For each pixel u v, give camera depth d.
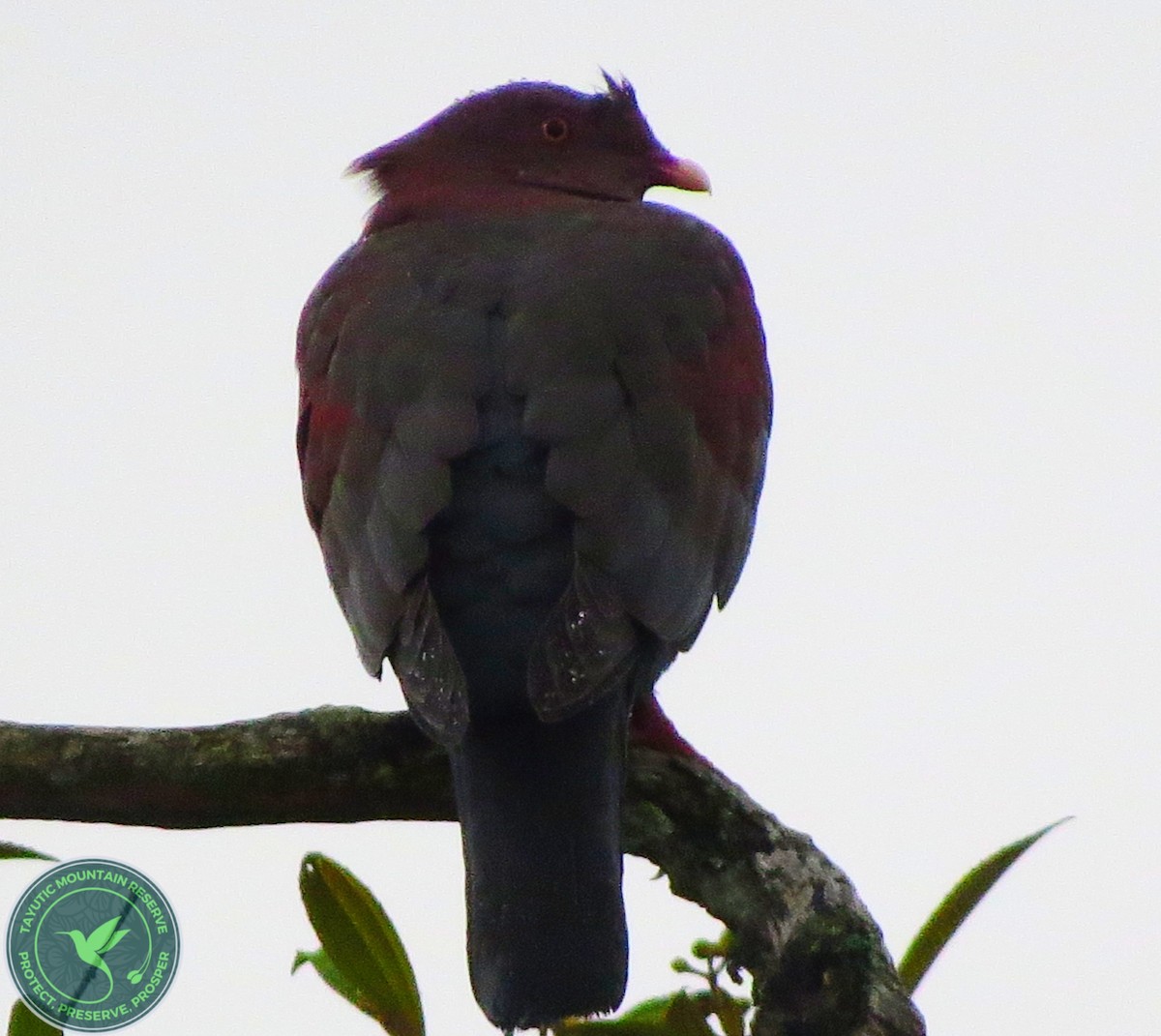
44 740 7.50
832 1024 6.76
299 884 6.61
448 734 7.17
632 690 7.94
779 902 7.23
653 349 8.45
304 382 9.18
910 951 6.83
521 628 7.54
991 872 6.64
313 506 8.87
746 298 9.50
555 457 7.82
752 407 9.14
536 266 8.76
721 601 8.72
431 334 8.37
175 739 7.59
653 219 9.49
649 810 7.66
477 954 7.20
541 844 7.29
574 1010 7.05
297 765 7.66
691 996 6.56
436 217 10.03
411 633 7.54
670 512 8.10
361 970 6.59
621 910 7.24
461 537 7.70
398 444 8.03
